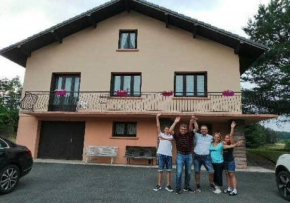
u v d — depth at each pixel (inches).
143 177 335.9
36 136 532.7
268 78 757.3
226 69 514.0
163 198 232.5
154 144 497.0
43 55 573.3
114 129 526.3
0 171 231.9
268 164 535.8
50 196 234.2
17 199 222.1
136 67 538.6
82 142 535.5
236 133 479.5
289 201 233.8
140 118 512.7
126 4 556.1
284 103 689.0
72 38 576.1
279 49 688.4
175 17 519.2
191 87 522.9
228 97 494.9
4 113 788.6
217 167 254.2
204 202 222.5
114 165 455.2
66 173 354.9
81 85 545.0
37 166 408.5
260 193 263.4
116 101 520.4
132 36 569.9
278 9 761.0
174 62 530.9
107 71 545.3
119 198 231.6
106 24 575.8
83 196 237.0
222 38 514.6
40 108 535.5
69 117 533.3
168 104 506.0
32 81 561.6
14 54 580.7
